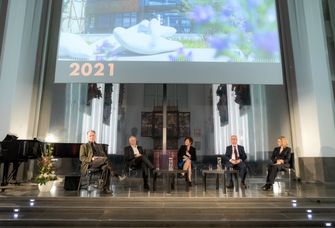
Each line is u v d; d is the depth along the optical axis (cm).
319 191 471
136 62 663
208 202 395
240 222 333
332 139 616
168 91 747
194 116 742
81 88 750
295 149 667
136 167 513
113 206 377
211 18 677
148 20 677
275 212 372
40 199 390
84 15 681
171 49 667
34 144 532
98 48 669
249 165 717
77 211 366
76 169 629
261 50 670
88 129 739
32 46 663
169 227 331
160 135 726
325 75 639
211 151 734
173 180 514
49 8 702
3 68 584
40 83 668
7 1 594
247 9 683
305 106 652
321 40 652
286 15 706
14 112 595
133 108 750
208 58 664
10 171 576
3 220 330
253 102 748
